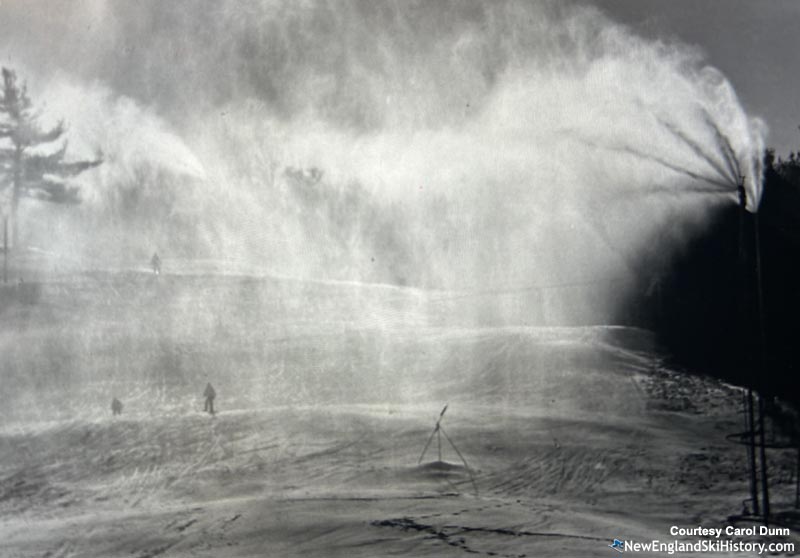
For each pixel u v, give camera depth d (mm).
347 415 35531
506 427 32688
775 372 29750
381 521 18875
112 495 24984
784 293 29234
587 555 15758
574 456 28203
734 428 31812
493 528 18219
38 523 21031
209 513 20734
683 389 38031
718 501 22578
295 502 21547
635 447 29312
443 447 29547
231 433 32875
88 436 33125
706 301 39375
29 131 80312
